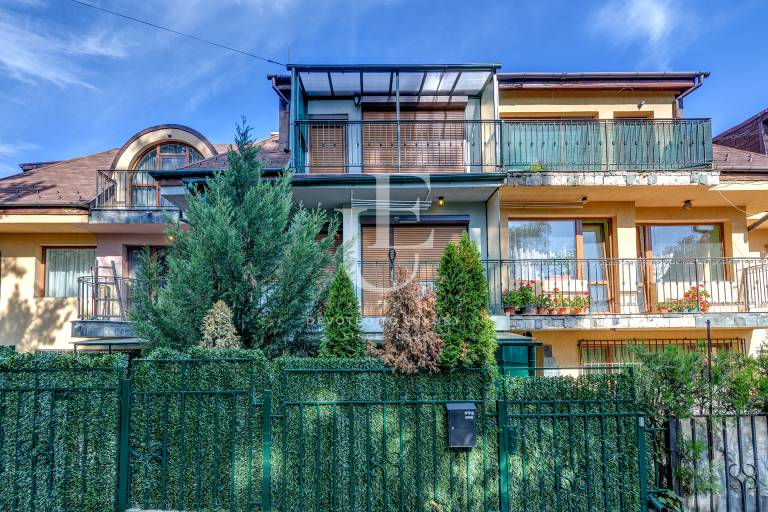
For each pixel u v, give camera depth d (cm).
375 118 949
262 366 439
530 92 971
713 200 915
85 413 432
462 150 918
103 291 991
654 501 407
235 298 536
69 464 430
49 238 1016
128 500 424
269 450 420
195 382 435
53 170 1139
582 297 807
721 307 926
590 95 985
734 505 410
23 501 425
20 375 436
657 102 985
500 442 424
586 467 425
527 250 923
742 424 421
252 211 568
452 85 883
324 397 438
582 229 938
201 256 511
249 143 631
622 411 430
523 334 857
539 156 849
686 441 416
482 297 450
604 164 825
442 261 458
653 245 966
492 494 427
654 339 895
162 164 1034
